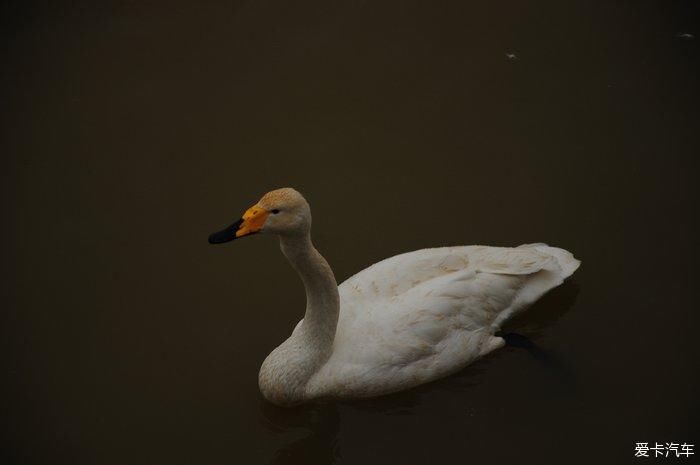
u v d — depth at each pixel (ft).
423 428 27.50
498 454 26.68
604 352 29.25
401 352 26.94
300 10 40.52
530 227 32.91
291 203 23.66
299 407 27.81
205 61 39.24
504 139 35.83
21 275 32.07
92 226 33.63
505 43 39.14
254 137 36.55
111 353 29.73
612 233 32.42
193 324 30.66
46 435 27.35
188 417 27.91
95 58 39.22
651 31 38.81
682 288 30.60
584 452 26.58
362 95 37.83
